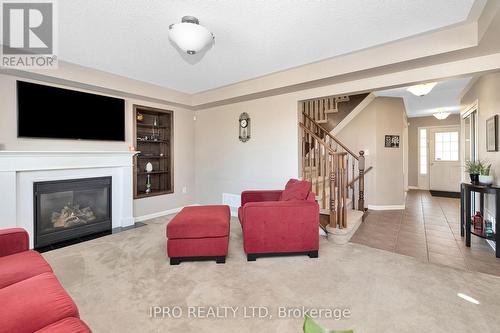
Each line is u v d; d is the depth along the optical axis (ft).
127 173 12.71
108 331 5.07
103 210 12.04
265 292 6.49
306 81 10.17
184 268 7.88
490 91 10.21
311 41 7.91
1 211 8.71
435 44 7.40
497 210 8.58
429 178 25.23
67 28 7.09
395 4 5.97
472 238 10.68
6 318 3.41
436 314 5.52
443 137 24.52
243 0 5.81
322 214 12.48
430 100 17.51
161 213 14.75
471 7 6.10
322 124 16.80
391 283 6.88
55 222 10.59
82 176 11.10
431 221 13.53
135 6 6.04
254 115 13.47
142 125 14.24
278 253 8.62
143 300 6.15
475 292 6.39
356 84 9.97
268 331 5.07
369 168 16.56
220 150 15.16
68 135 10.82
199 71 10.79
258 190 12.42
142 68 10.39
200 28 6.31
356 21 6.72
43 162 9.77
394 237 10.85
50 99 10.31
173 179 15.33
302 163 12.55
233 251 9.32
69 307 3.76
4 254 5.68
